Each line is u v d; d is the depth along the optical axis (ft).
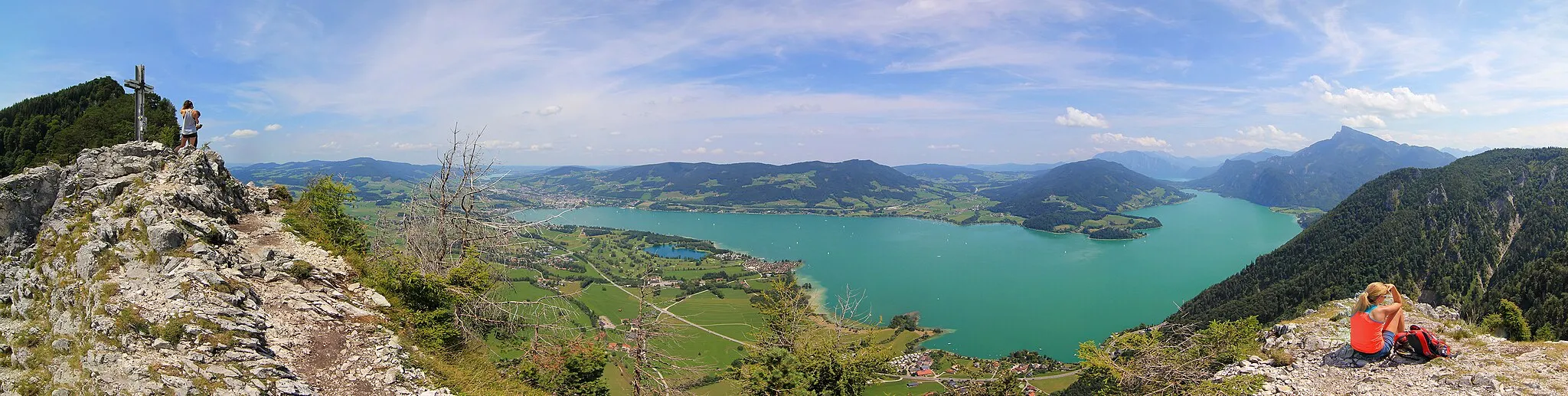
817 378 82.53
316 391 45.62
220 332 46.29
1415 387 41.37
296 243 68.95
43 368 43.21
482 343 72.13
